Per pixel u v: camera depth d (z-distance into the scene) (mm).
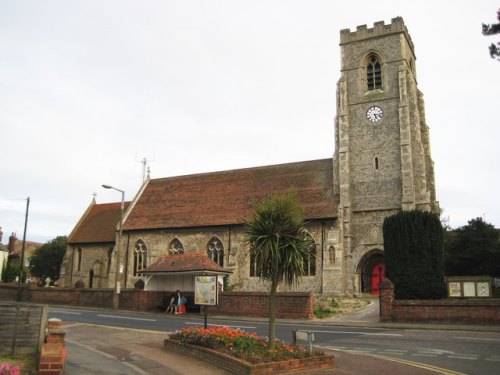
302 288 40312
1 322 12688
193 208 48781
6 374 8125
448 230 63344
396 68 43594
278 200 16844
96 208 60906
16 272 72625
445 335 21641
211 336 15555
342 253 39594
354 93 45000
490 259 50625
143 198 54188
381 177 41969
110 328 23531
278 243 15844
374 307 34375
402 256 32281
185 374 12734
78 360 13758
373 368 14047
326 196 42969
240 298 32469
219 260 44844
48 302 42969
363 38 45438
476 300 25781
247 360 13250
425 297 31219
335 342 20016
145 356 15383
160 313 34469
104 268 53656
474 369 13820
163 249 47906
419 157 41156
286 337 21219
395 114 42656
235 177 50906
